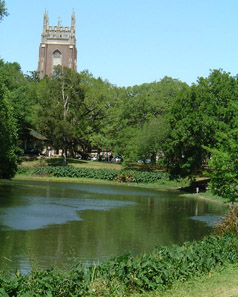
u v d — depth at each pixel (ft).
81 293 33.94
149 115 293.43
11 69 289.74
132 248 69.77
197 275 42.78
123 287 36.04
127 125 304.50
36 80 463.83
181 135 196.24
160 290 37.37
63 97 275.80
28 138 300.61
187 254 44.09
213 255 47.01
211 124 188.24
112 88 325.01
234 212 69.56
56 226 89.97
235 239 53.98
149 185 232.94
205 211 127.85
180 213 121.49
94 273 37.63
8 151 168.25
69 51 568.41
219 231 65.77
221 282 39.78
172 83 318.04
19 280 32.27
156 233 85.92
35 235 78.33
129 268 38.42
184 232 88.28
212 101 195.72
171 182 232.73
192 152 202.28
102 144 289.94
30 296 30.89
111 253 65.21
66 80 278.46
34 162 279.28
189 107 200.85
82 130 294.66
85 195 165.78
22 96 255.09
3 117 163.32
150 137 258.78
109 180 250.98
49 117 257.14
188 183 224.53
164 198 167.12
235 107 100.42
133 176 244.22
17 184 200.44
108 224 95.96
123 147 284.00
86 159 338.54
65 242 72.79
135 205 138.92
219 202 154.30
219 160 83.66
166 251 44.62
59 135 259.39
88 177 253.24
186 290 37.58
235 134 87.51
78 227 89.86
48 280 33.45
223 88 198.18
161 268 39.68
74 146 334.24
